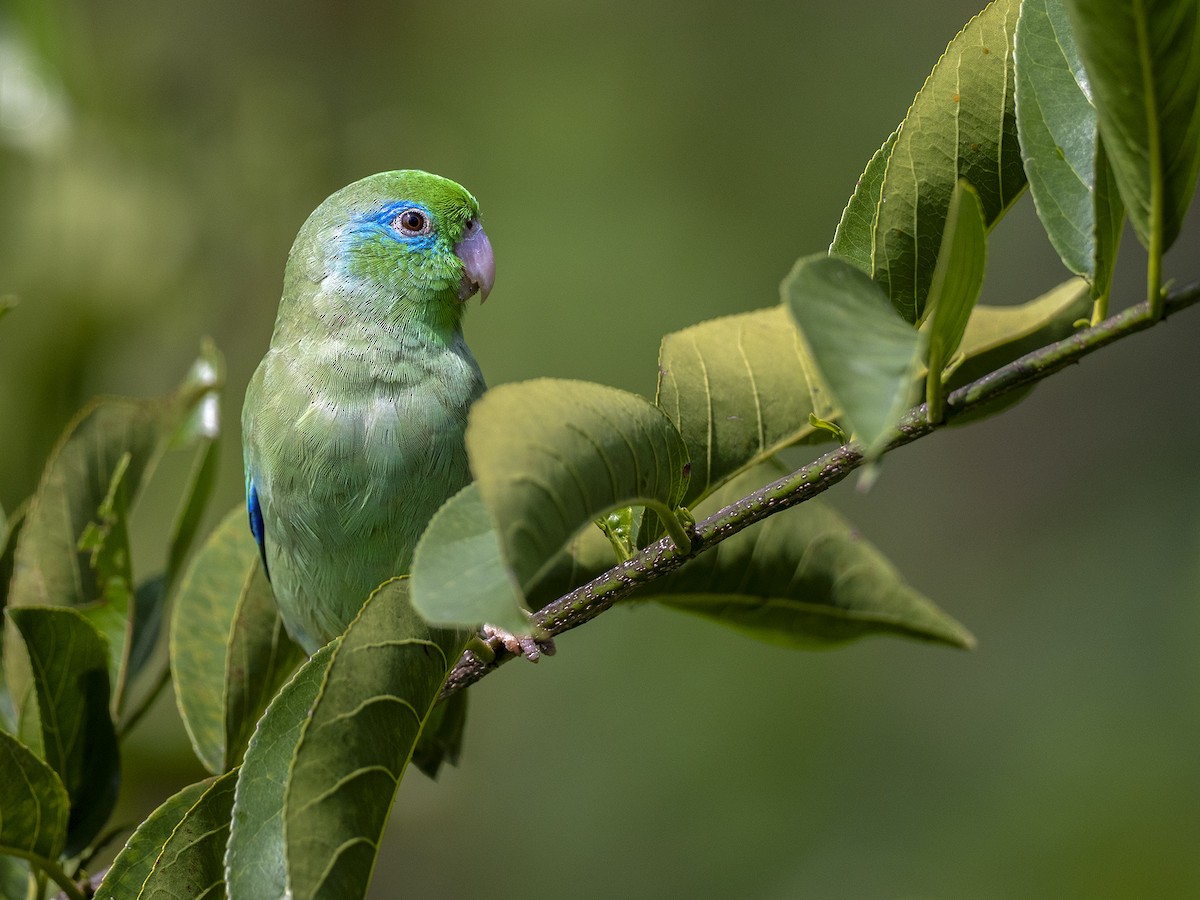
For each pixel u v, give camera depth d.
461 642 4.22
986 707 13.66
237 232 11.42
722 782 13.47
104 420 6.21
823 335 3.09
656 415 3.85
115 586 5.86
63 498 6.04
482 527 3.40
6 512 9.20
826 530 5.60
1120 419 15.82
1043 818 12.22
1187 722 12.39
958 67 4.20
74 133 10.09
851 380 3.05
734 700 13.78
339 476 6.73
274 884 4.03
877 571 5.66
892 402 3.04
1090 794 12.19
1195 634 13.03
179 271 10.52
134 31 11.59
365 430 6.73
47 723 5.19
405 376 6.87
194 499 6.29
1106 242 3.85
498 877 13.63
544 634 4.31
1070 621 14.27
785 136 17.23
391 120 14.66
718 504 5.55
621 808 13.58
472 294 7.30
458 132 17.20
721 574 5.53
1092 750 12.55
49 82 9.95
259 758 4.13
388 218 7.01
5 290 9.63
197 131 11.32
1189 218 15.95
